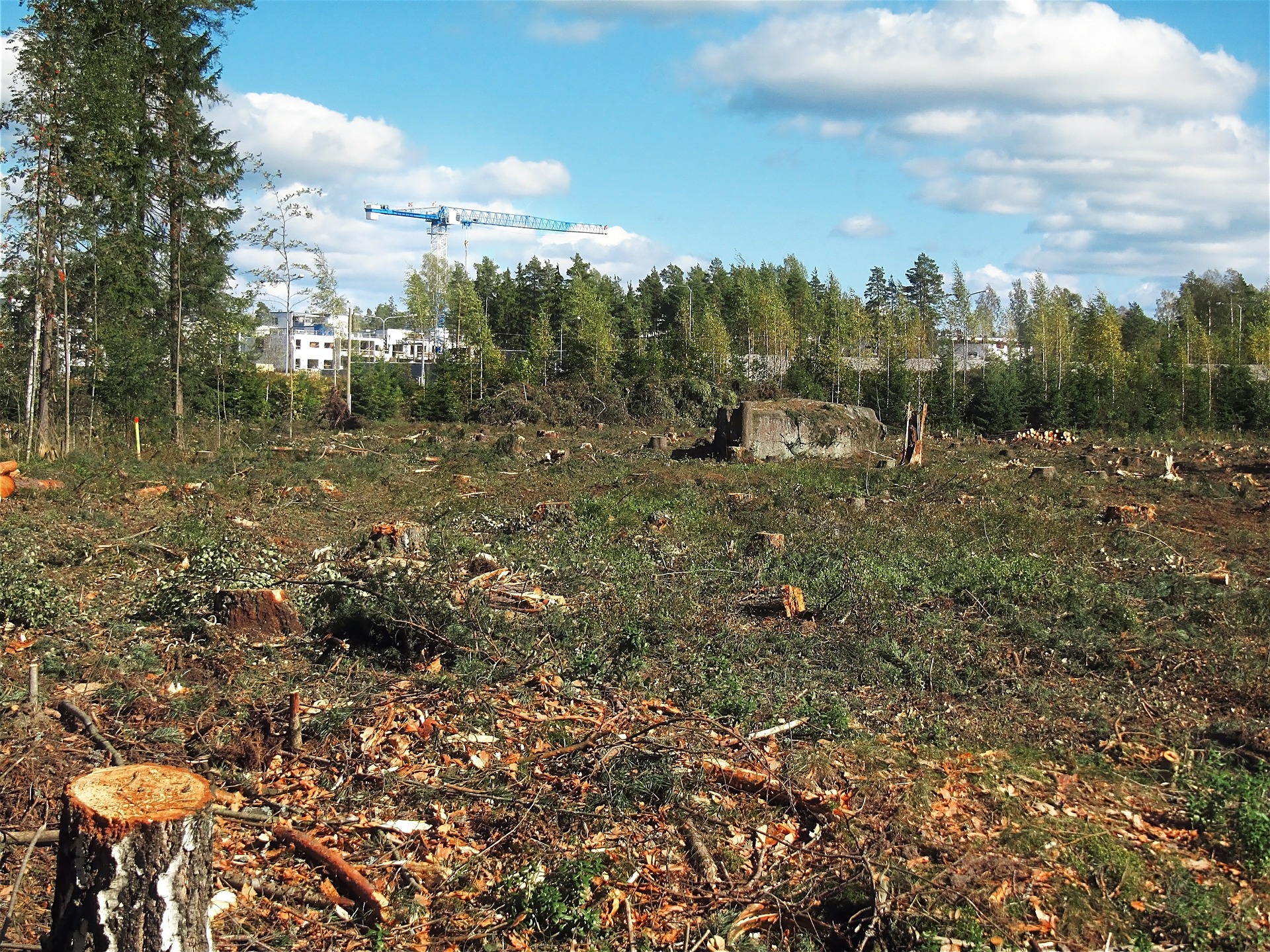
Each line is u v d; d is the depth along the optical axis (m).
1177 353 49.41
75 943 3.77
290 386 38.97
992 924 4.91
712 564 12.17
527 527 14.72
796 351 56.53
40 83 22.28
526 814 5.80
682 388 45.84
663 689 8.09
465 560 11.87
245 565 11.37
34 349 23.78
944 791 6.41
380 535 12.84
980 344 69.56
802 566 12.27
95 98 23.50
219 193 28.73
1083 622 9.92
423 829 5.72
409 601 8.87
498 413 42.84
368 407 45.34
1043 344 51.81
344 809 5.93
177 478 20.19
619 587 10.87
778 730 7.19
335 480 20.61
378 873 5.29
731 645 9.20
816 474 21.91
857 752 7.00
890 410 45.47
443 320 79.31
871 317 55.44
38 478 18.48
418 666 8.31
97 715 7.10
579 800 6.05
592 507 16.02
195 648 8.60
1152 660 9.05
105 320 25.97
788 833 5.82
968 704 8.05
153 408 27.34
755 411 27.41
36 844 5.18
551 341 55.41
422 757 6.61
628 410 44.25
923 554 12.93
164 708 7.26
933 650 9.20
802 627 9.92
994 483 20.27
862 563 11.99
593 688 8.06
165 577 10.95
